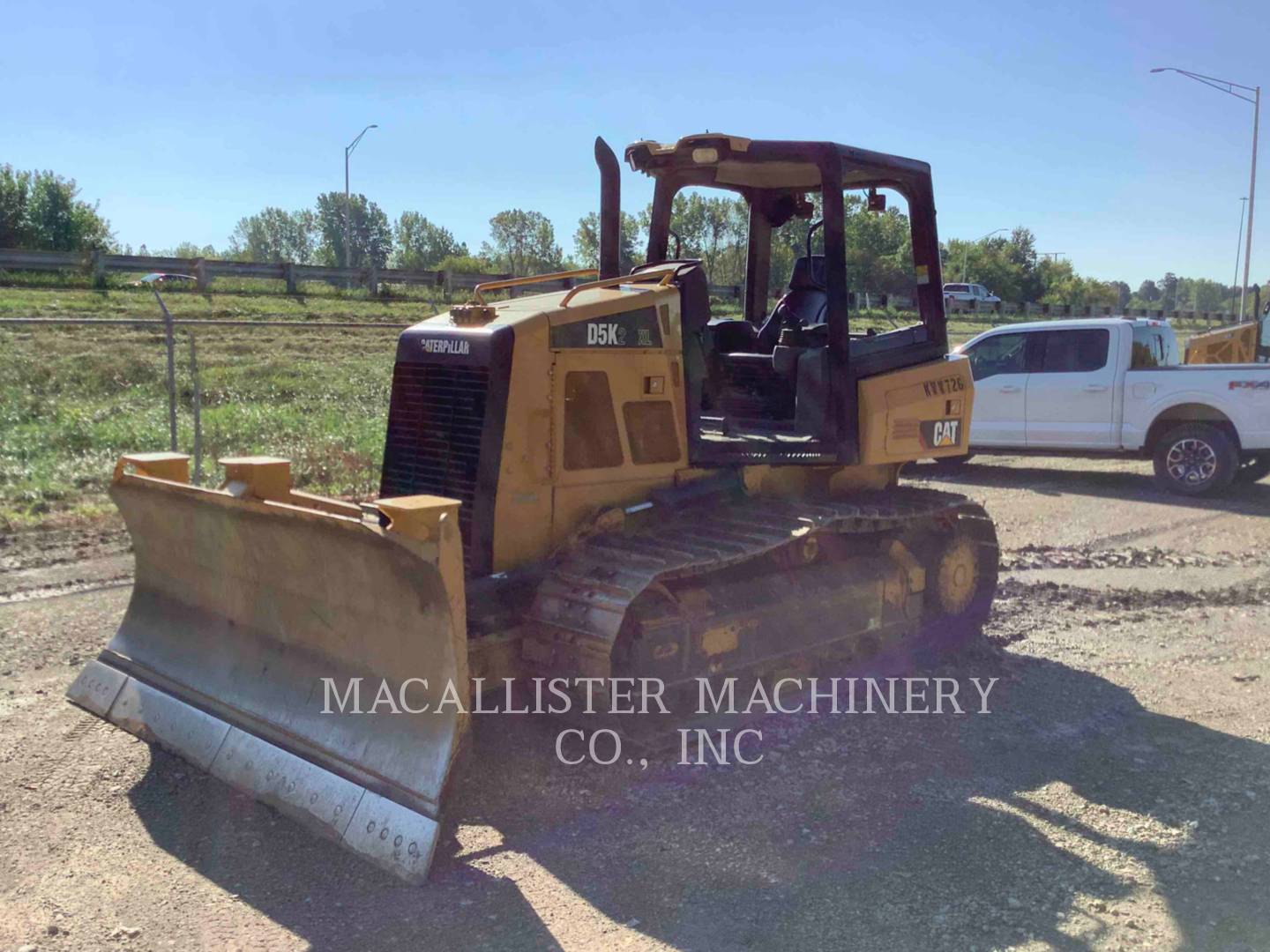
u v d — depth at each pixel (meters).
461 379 4.90
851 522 5.89
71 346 15.65
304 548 4.43
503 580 4.86
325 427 12.75
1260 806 4.66
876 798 4.70
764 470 5.96
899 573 6.31
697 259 5.96
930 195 6.33
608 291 5.44
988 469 14.42
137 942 3.59
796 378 5.98
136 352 15.70
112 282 23.59
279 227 103.94
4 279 22.09
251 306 22.19
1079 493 12.58
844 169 5.94
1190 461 12.21
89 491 10.44
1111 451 12.67
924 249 6.38
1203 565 9.12
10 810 4.44
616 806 4.58
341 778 4.21
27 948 3.54
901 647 6.52
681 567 4.79
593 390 5.15
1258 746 5.33
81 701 5.30
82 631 6.71
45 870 4.02
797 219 6.93
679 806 4.59
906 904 3.85
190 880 3.97
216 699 4.86
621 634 4.88
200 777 4.75
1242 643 7.00
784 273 8.59
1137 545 9.86
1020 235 72.12
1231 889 3.98
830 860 4.16
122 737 5.16
